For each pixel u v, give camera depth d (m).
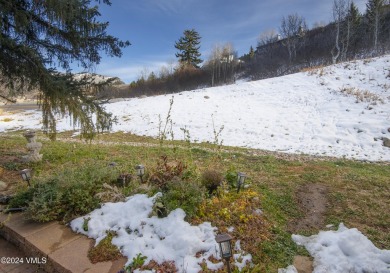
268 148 10.78
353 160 8.70
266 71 39.12
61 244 3.44
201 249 3.17
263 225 3.70
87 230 3.68
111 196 4.41
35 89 5.92
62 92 5.65
